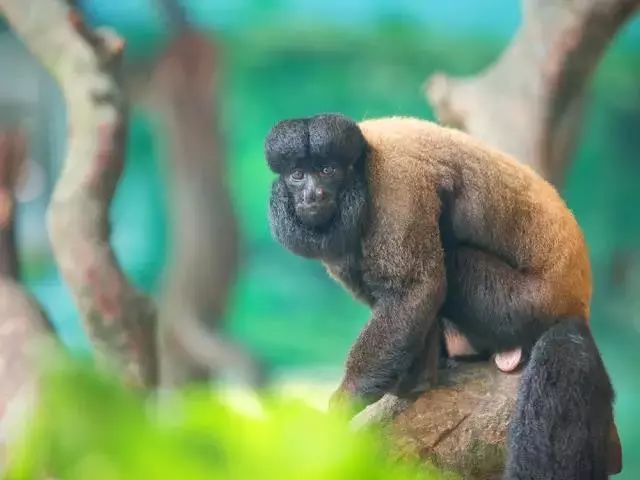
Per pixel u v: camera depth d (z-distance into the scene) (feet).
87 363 7.86
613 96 105.40
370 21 107.14
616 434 29.71
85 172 39.73
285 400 8.07
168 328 82.58
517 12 106.11
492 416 29.17
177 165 85.61
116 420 7.74
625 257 105.09
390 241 29.22
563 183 51.75
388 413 29.45
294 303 106.01
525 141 46.65
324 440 7.91
